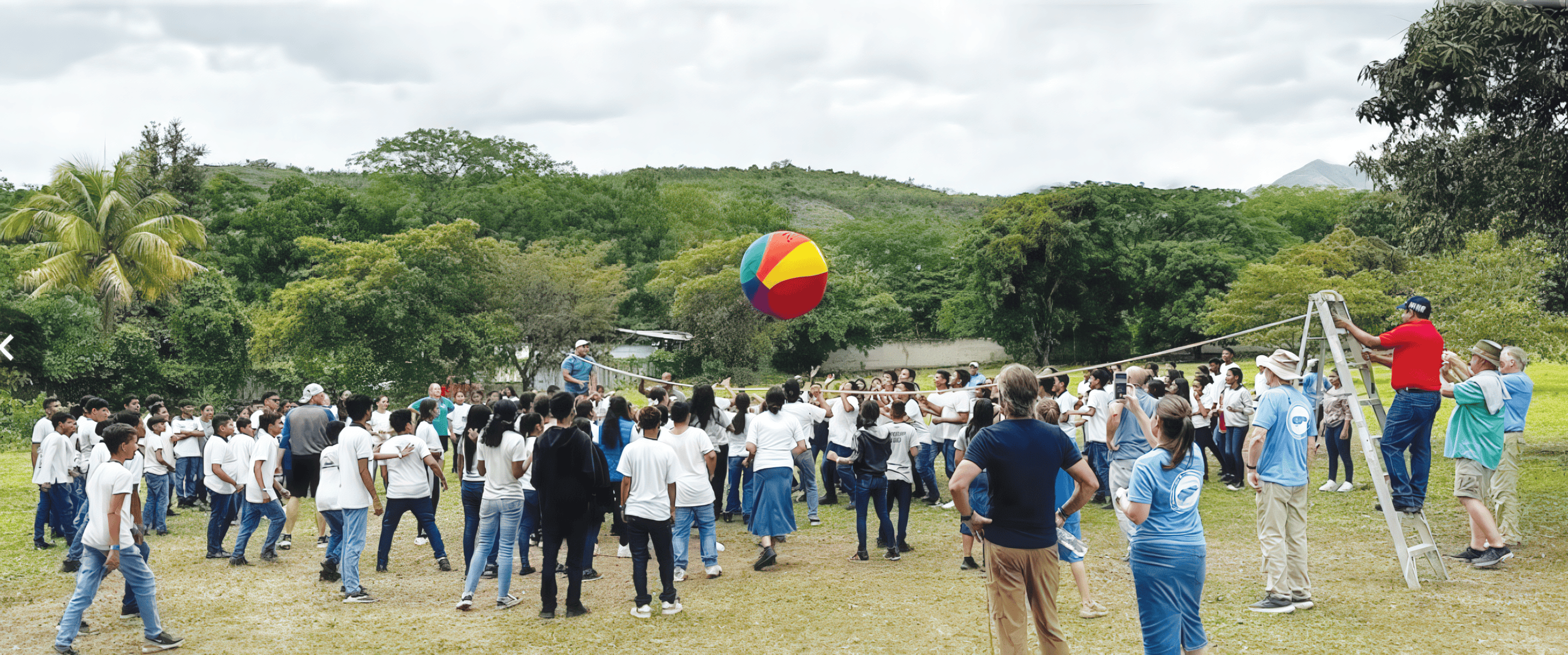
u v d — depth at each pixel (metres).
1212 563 7.86
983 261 47.38
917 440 8.99
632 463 6.80
